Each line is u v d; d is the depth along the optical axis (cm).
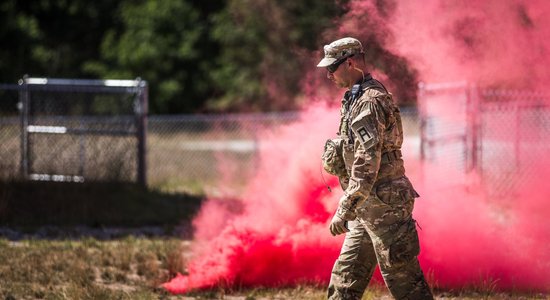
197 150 5050
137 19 7244
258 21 6347
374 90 1223
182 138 5881
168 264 1912
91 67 7300
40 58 7406
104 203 2869
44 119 3409
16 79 7256
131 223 2656
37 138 3341
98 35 8094
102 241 2314
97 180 3189
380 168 1225
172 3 7194
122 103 4041
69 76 7506
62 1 7956
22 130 3338
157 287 1769
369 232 1238
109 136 3281
